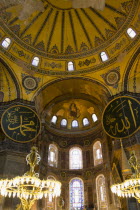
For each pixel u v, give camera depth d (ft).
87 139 64.95
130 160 31.01
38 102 56.03
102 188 54.80
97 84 54.44
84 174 59.52
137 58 49.21
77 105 67.51
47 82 55.57
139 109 42.11
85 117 68.64
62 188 57.41
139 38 48.49
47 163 58.03
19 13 49.93
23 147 44.37
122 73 51.21
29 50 54.34
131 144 41.11
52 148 63.36
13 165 42.04
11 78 51.16
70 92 62.80
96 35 55.77
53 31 56.39
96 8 52.03
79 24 55.77
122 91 49.47
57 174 59.16
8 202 38.24
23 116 46.21
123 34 51.37
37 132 45.88
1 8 47.19
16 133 43.96
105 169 55.21
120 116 43.98
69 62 57.98
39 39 55.83
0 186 29.37
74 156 63.93
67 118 69.15
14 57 51.90
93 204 53.83
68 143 65.46
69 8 52.95
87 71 56.24
